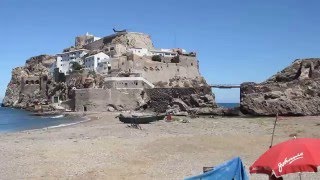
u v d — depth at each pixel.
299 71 123.38
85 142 49.44
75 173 31.19
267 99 106.81
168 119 91.06
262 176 28.22
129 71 160.88
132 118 85.31
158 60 178.38
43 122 101.50
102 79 153.62
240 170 19.23
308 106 102.19
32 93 196.12
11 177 30.03
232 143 46.44
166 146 44.66
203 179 18.86
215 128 71.00
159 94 136.38
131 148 43.88
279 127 70.38
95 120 100.31
